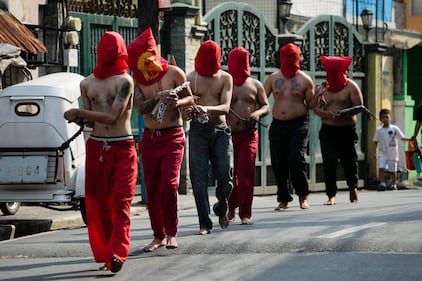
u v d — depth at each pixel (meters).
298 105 18.50
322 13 33.31
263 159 29.39
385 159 32.25
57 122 16.92
